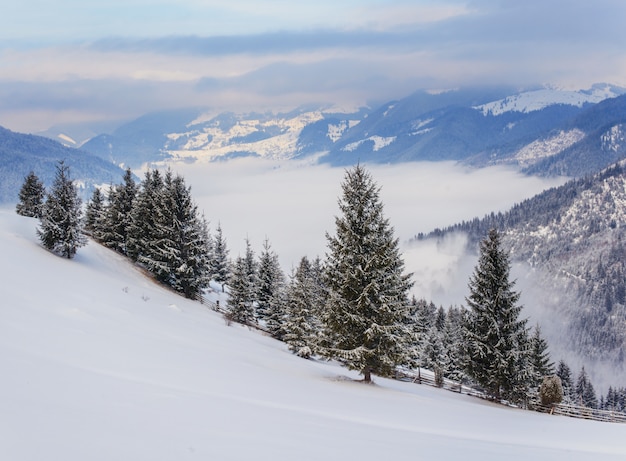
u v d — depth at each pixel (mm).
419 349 28359
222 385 15719
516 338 33188
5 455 5285
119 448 6156
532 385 34406
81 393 9391
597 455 12609
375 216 27078
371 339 25922
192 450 6605
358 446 8883
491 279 33625
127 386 11211
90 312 25516
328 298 27547
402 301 27406
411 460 8375
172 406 9727
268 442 7895
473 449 10945
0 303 21094
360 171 27438
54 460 5398
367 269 26625
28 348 14430
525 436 16656
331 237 27484
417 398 24500
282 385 19109
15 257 33625
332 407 16406
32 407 7441
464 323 34469
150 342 21641
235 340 32469
